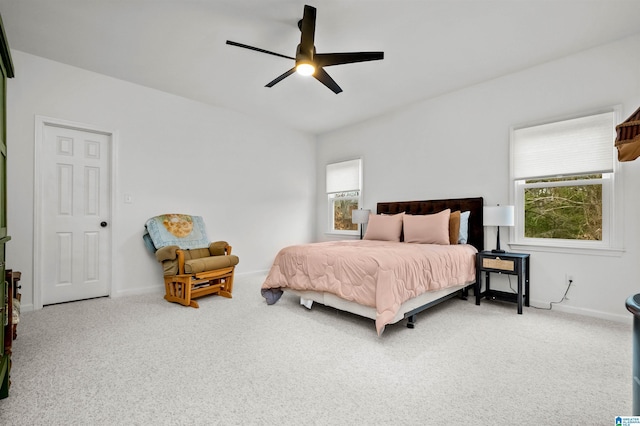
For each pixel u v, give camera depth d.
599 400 1.62
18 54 3.02
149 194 3.89
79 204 3.44
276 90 3.96
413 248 3.12
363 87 3.87
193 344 2.31
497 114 3.62
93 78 3.47
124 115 3.69
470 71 3.45
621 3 2.33
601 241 2.99
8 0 2.29
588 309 2.99
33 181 3.09
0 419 1.45
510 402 1.60
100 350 2.20
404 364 2.01
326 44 2.89
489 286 3.59
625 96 2.81
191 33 2.75
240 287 4.18
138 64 3.30
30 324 2.71
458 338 2.44
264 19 2.55
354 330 2.61
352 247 3.23
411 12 2.44
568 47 2.96
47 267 3.24
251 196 5.01
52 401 1.59
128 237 3.72
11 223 2.99
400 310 2.48
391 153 4.77
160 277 3.97
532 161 3.35
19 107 3.03
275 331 2.58
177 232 3.82
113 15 2.49
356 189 5.30
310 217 5.95
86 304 3.31
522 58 3.17
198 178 4.36
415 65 3.30
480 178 3.77
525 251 3.40
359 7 2.38
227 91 4.00
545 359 2.08
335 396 1.65
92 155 3.53
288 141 5.57
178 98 4.16
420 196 4.38
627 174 2.79
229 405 1.57
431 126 4.25
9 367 1.72
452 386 1.75
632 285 2.77
